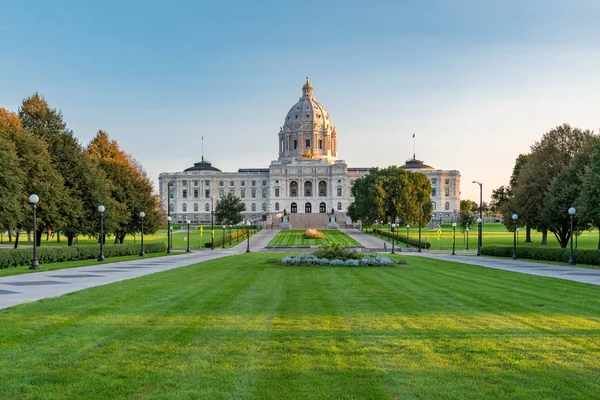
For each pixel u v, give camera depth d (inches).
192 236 4881.9
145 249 2532.0
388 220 5482.3
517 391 403.9
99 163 3058.6
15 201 1883.6
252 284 1075.9
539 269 1556.3
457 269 1545.3
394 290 983.6
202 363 467.8
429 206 4729.3
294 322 649.0
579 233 2694.4
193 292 924.0
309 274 1341.0
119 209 2795.3
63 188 2372.0
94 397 386.6
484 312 729.6
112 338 555.5
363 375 439.2
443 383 421.1
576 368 461.1
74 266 1566.2
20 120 2495.1
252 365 464.4
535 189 2684.5
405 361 479.2
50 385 409.7
